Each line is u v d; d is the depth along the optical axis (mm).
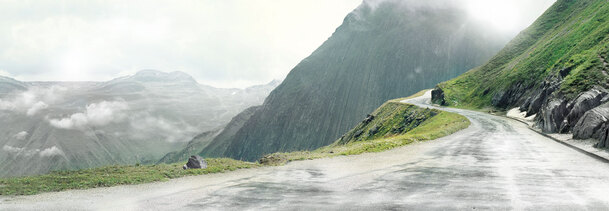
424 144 33969
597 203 11070
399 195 12703
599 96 34781
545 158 22094
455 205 11102
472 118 72188
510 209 10539
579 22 101312
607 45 47781
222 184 15734
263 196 13062
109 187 15008
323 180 16484
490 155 24203
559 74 64625
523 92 89625
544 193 12586
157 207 11555
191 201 12359
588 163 19688
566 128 36875
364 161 23500
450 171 17844
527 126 53812
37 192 13758
